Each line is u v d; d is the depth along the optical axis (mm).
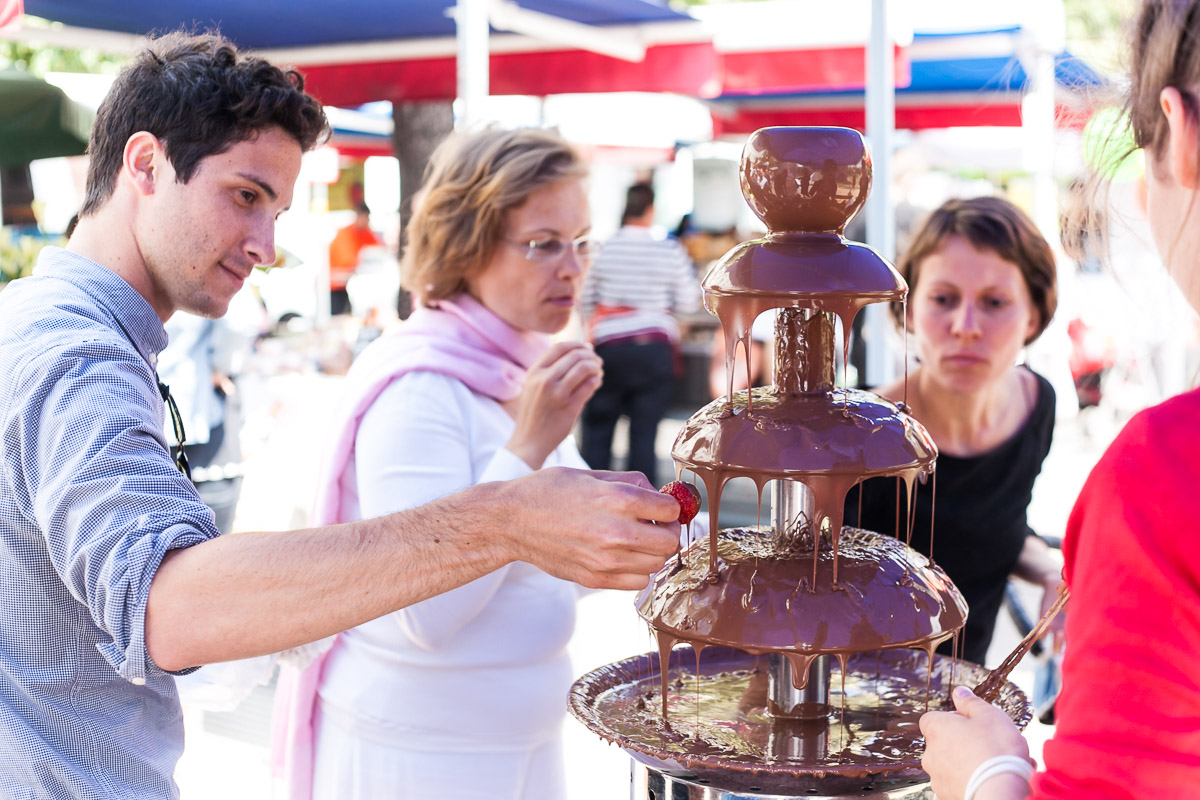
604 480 1225
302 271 10023
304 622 1157
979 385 2139
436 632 1770
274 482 3621
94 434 1228
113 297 1466
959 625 1154
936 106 7566
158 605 1155
